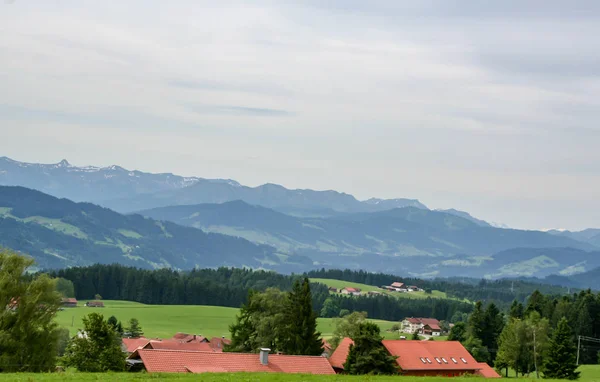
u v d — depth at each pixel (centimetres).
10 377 5197
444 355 11012
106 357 7912
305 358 7706
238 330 11925
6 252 7544
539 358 13838
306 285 11356
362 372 9062
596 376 13400
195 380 5216
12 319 7138
